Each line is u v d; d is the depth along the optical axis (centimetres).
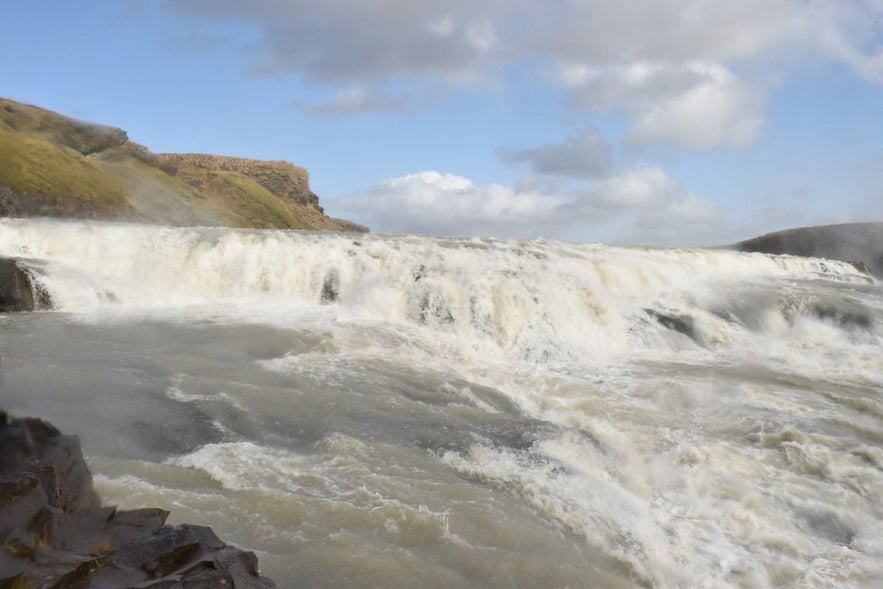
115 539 506
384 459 784
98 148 5078
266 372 1117
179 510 611
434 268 1858
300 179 9281
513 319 1694
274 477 709
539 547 632
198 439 806
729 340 1753
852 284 2367
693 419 1086
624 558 653
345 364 1223
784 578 659
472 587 547
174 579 416
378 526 623
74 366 1039
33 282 1675
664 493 820
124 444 762
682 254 2570
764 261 2739
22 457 531
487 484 758
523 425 951
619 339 1730
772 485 847
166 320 1508
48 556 425
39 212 4000
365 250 1992
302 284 1886
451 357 1429
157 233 2102
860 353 1611
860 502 820
